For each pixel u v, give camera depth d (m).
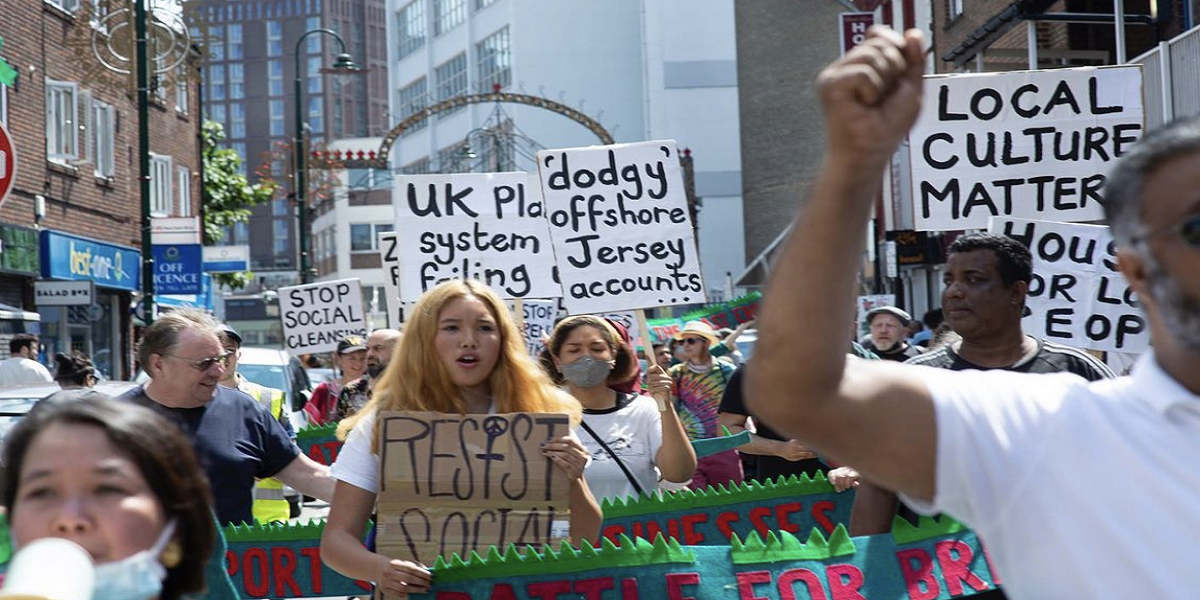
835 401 2.10
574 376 6.49
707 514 6.30
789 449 7.94
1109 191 2.09
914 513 4.90
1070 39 21.97
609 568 4.62
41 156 27.23
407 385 4.94
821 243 2.00
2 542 2.85
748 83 55.81
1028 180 8.12
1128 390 2.15
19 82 26.19
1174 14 18.72
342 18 196.00
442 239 10.95
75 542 2.16
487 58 72.69
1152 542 2.06
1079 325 7.93
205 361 6.03
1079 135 8.13
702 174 68.44
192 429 6.03
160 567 2.23
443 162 73.69
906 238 27.55
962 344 5.77
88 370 13.24
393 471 4.83
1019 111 8.14
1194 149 2.00
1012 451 2.13
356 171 88.62
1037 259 8.00
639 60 70.31
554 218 9.92
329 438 10.93
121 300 32.56
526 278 10.94
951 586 4.82
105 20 24.20
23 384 11.66
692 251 9.90
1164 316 2.03
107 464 2.20
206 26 25.30
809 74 54.09
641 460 6.53
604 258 9.89
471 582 4.62
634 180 9.96
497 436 4.86
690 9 68.62
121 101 31.83
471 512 4.83
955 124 8.16
